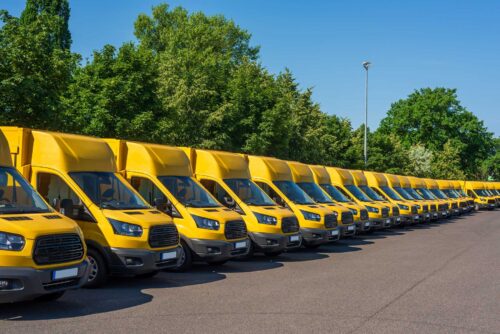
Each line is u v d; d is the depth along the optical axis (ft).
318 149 121.90
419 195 112.27
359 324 26.50
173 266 36.94
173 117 73.97
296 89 128.06
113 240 34.24
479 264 48.88
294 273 42.55
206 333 24.32
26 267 25.68
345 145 144.46
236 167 52.49
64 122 57.72
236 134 92.02
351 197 81.15
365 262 49.57
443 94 270.26
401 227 97.09
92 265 34.42
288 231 50.55
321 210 58.39
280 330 25.03
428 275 42.11
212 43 143.84
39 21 54.75
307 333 24.64
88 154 37.27
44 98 51.65
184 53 98.32
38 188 35.76
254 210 49.65
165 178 43.80
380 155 166.81
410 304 31.42
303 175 65.82
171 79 81.10
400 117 269.23
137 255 34.37
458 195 146.72
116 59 66.80
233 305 30.27
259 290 34.96
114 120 64.13
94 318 26.68
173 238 37.22
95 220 34.73
